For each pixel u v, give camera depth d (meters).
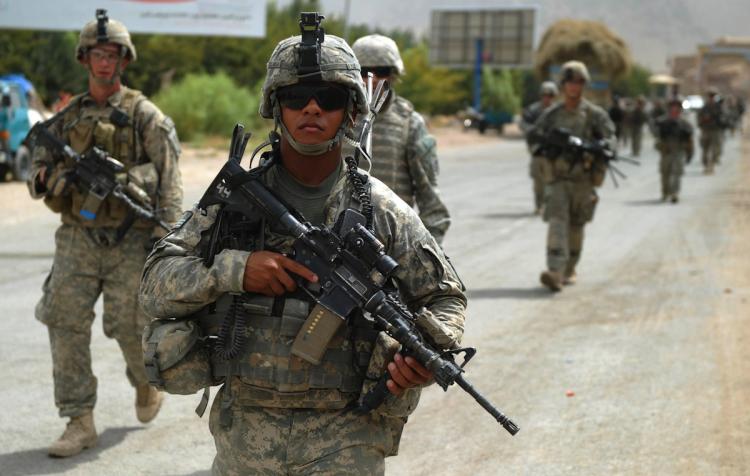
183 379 2.68
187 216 2.71
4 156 16.89
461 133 43.06
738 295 8.59
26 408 5.30
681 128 16.39
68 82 28.89
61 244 4.55
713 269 9.95
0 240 11.41
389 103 4.82
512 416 5.26
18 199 15.12
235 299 2.63
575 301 8.32
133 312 4.60
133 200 4.48
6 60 27.62
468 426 5.11
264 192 2.61
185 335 2.65
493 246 11.53
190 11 16.77
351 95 2.64
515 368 6.18
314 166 2.65
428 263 2.67
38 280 8.90
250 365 2.62
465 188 19.41
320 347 2.54
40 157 4.54
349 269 2.56
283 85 2.58
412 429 5.06
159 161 4.55
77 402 4.60
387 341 2.62
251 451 2.63
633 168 25.59
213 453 4.72
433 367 2.50
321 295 2.57
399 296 2.61
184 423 5.14
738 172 24.27
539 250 11.23
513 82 52.44
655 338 6.99
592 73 35.78
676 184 16.56
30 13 16.33
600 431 5.01
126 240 4.56
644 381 5.90
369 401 2.58
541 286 9.00
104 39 4.44
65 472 4.41
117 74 4.52
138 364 4.74
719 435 4.94
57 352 4.57
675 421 5.16
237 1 17.02
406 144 4.79
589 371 6.11
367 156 2.77
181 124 27.22
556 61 36.25
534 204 16.05
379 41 4.79
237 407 2.66
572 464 4.56
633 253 11.02
